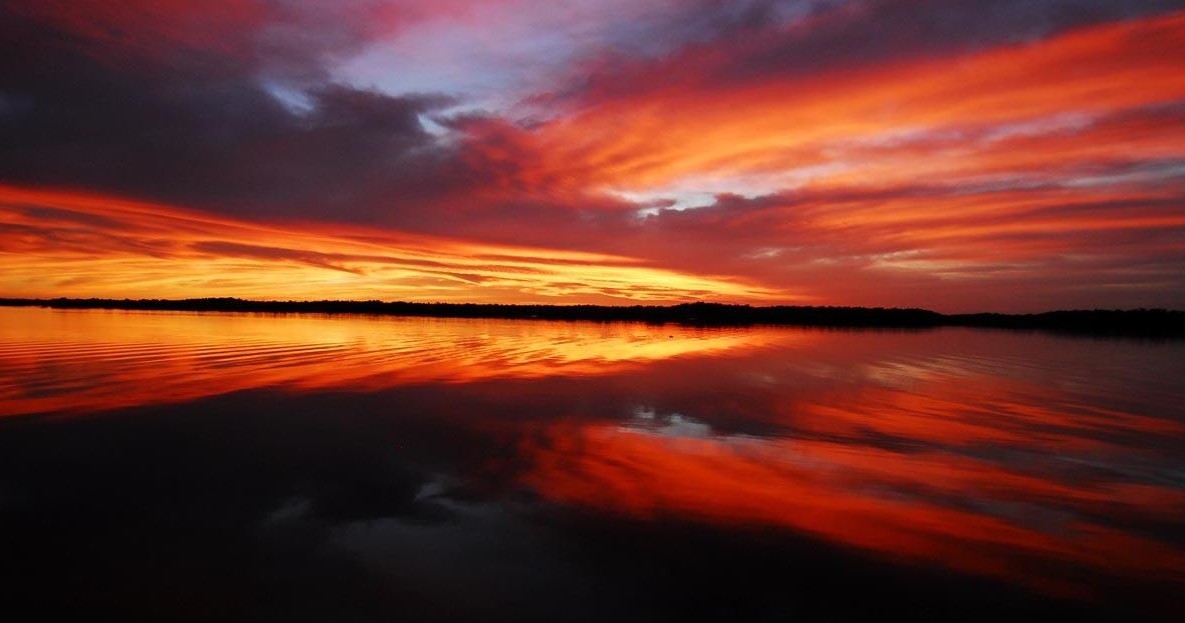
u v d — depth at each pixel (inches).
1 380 552.7
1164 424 446.6
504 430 389.4
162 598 176.9
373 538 220.2
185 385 539.5
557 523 236.5
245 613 169.8
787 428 414.0
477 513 246.1
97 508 245.4
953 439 392.2
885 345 1240.8
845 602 182.5
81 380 556.1
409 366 703.1
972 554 216.8
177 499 257.3
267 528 227.6
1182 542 231.5
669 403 494.0
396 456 327.3
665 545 217.9
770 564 205.2
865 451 357.4
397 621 167.3
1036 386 639.8
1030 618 176.2
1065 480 307.6
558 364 752.3
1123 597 189.3
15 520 231.9
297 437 363.3
